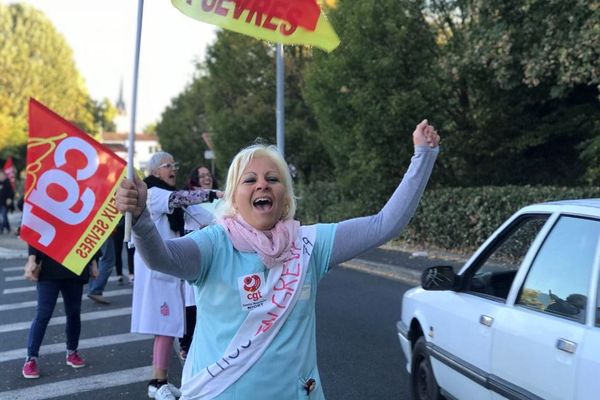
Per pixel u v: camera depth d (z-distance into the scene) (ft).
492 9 35.53
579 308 9.07
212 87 76.33
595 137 39.78
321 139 53.98
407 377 18.03
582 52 31.32
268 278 7.27
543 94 42.98
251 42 69.46
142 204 6.72
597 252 9.18
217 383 7.12
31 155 16.60
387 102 42.83
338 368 18.97
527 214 11.77
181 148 115.34
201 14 8.50
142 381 18.42
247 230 7.33
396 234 7.73
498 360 10.56
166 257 6.84
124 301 30.40
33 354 18.83
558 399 8.83
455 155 46.34
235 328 7.16
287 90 68.90
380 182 46.52
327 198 59.88
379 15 42.93
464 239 40.11
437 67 42.27
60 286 19.24
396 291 31.32
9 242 59.98
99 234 16.83
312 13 8.79
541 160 48.88
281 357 7.14
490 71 40.27
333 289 32.19
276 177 7.55
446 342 12.85
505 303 10.98
